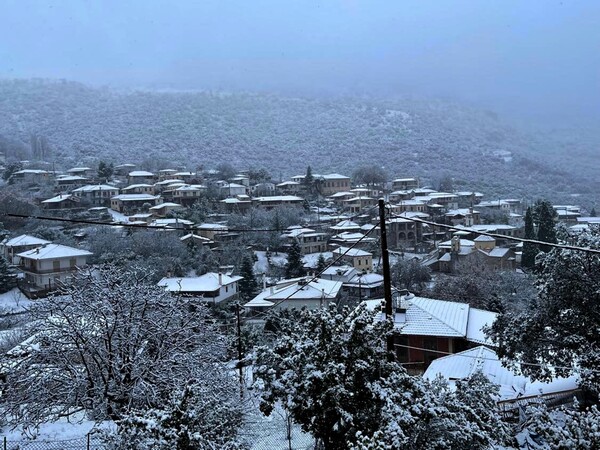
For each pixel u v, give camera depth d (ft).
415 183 423.64
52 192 310.65
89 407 55.52
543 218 196.75
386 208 44.88
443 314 96.58
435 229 300.61
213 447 32.27
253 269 212.84
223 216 289.94
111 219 270.87
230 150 608.60
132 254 203.10
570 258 63.46
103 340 57.41
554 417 39.45
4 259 189.06
